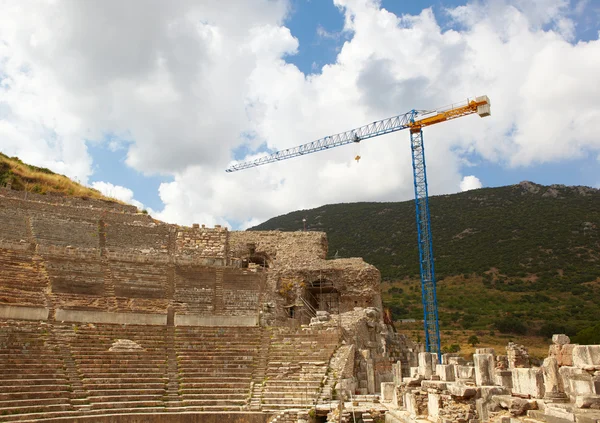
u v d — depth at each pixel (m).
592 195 151.00
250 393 32.34
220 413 29.59
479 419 18.08
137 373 32.47
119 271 46.47
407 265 128.12
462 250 129.00
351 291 54.03
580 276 102.06
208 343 37.31
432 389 21.77
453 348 70.81
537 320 85.19
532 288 101.56
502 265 115.69
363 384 36.41
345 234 157.38
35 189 68.50
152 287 46.09
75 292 41.78
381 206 176.38
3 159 72.50
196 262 52.09
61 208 55.41
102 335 35.62
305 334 38.62
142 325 38.06
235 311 46.66
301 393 32.00
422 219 70.69
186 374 33.59
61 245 48.72
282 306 50.88
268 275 53.81
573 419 13.20
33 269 41.94
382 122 79.94
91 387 30.05
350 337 40.69
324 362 35.66
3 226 47.78
